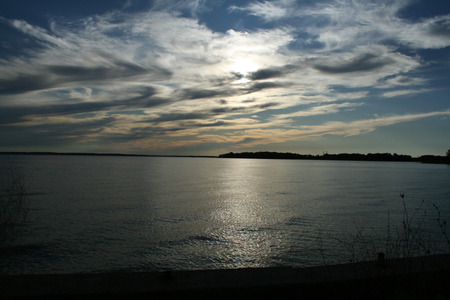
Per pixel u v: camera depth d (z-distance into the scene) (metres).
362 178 53.53
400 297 3.51
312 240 11.93
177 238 12.45
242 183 41.59
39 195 25.39
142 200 23.44
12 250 10.34
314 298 3.50
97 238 12.28
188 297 3.29
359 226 14.22
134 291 3.23
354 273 3.88
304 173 72.50
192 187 34.66
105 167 92.12
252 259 9.97
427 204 21.36
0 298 3.05
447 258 4.54
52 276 3.58
